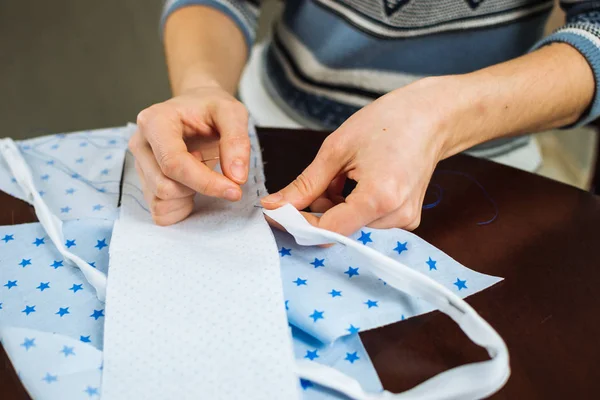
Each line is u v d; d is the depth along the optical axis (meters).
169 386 0.34
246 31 0.78
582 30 0.56
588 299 0.41
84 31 1.86
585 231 0.48
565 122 0.60
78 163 0.58
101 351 0.37
